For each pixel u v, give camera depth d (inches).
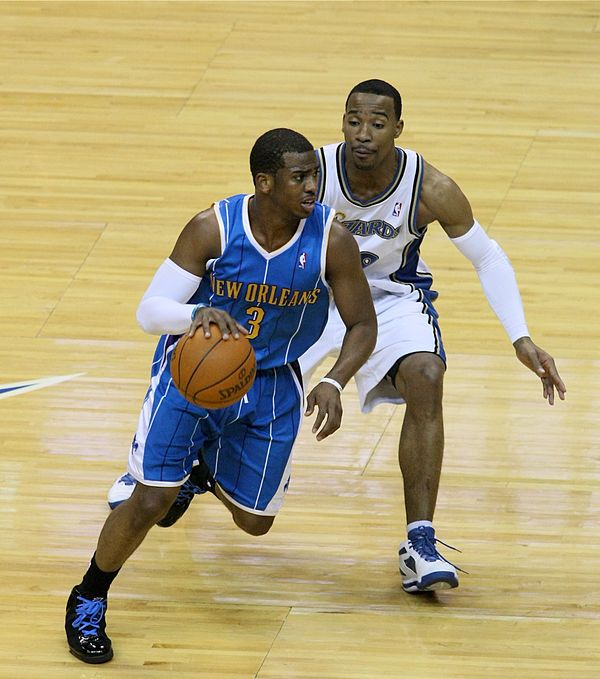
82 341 703.7
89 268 779.4
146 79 1040.2
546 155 922.7
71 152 924.0
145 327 442.3
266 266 438.6
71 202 855.1
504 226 829.2
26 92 1017.5
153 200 858.1
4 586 505.7
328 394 442.9
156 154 921.5
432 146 932.6
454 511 563.5
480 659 465.1
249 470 472.7
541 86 1031.6
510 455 606.5
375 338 458.0
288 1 1198.9
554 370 507.2
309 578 516.4
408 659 464.8
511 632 482.0
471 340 711.1
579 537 546.6
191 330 419.5
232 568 522.0
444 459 603.5
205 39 1116.5
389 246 530.9
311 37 1119.6
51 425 625.9
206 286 452.4
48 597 499.5
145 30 1136.2
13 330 713.6
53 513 557.0
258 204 431.5
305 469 595.8
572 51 1098.1
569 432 626.2
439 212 519.8
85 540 538.3
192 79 1039.6
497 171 899.4
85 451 605.0
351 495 576.7
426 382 504.7
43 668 456.4
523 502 570.9
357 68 1058.7
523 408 645.9
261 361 461.4
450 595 505.4
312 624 485.7
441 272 784.3
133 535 444.5
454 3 1200.2
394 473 594.6
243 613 492.1
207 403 420.2
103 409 640.4
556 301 748.0
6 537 538.6
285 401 469.7
